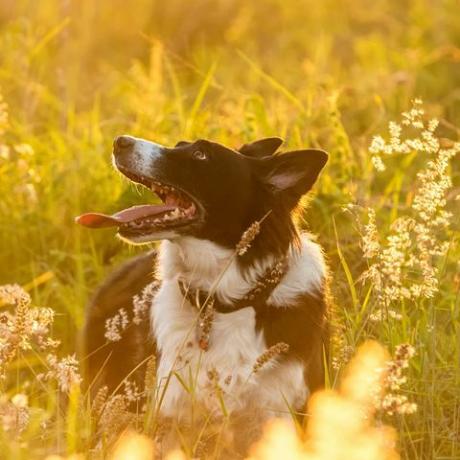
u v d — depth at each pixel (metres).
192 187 9.29
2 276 12.76
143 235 9.23
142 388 9.44
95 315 10.95
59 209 13.33
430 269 9.55
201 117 14.66
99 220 9.09
